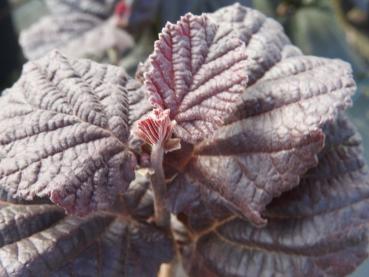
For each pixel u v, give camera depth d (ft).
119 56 1.25
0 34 1.64
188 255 0.61
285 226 0.57
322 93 0.53
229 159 0.54
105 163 0.50
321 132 0.50
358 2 1.47
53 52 0.57
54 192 0.47
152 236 0.58
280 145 0.52
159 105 0.48
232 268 0.58
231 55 0.49
